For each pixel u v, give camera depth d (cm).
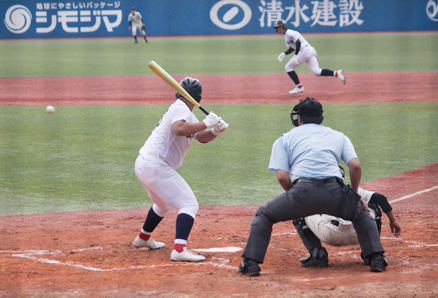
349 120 5197
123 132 4762
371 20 16912
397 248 2161
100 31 16788
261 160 3909
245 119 5309
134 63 10350
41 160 3878
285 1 16888
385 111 5628
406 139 4444
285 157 1858
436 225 2539
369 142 4353
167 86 7569
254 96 6706
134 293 1588
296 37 6450
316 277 1762
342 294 1545
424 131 4722
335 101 6275
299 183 1802
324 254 1930
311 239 1950
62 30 16662
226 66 9831
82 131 4803
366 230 1838
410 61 10238
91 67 9831
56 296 1570
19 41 15750
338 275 1786
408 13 16800
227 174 3578
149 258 2083
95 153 4069
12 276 1800
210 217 2755
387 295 1533
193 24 16962
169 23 16938
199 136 2095
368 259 1875
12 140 4469
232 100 6425
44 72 9169
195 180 3447
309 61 6544
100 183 3378
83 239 2380
